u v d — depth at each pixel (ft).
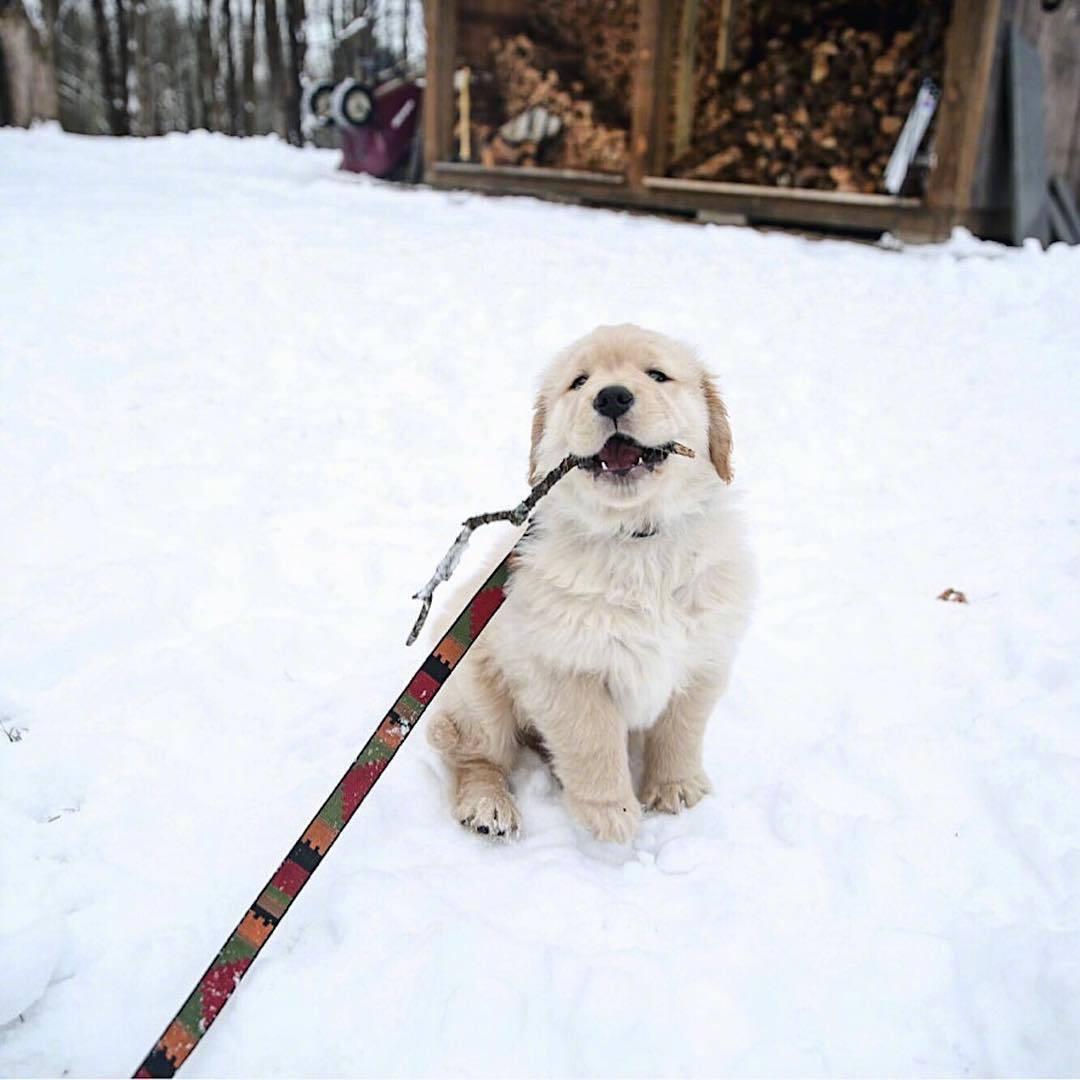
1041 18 8.82
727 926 2.39
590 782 2.65
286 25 22.82
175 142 16.33
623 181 10.18
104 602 3.57
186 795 2.75
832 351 6.21
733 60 10.16
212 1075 1.99
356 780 2.10
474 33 11.14
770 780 2.97
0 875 2.42
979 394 5.65
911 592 4.00
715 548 2.61
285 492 4.56
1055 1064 2.08
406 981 2.18
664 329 6.45
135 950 2.26
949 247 8.15
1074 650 3.57
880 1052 2.09
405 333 6.36
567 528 2.56
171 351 5.87
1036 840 2.68
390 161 12.67
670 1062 2.04
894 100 9.07
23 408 4.98
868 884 2.53
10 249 7.11
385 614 3.73
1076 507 4.55
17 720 3.02
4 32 18.75
